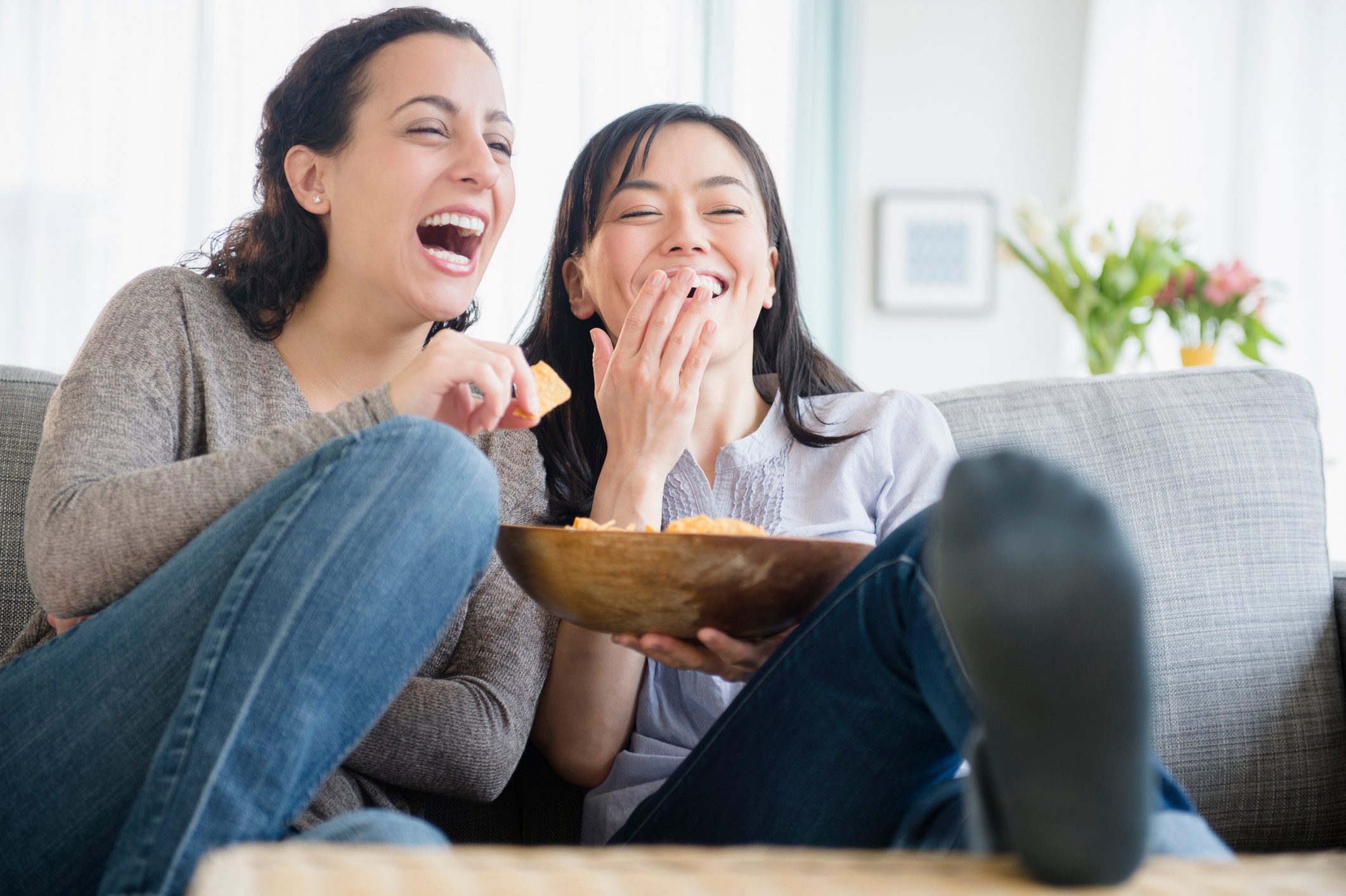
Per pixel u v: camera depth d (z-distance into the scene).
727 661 0.95
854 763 0.88
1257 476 1.39
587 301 1.41
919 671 0.77
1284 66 3.93
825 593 0.90
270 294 1.20
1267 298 2.93
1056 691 0.53
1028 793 0.54
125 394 1.05
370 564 0.78
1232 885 0.54
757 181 1.39
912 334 4.18
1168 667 1.31
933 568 0.61
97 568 0.91
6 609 1.25
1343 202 3.86
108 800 0.85
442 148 1.21
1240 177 3.97
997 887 0.54
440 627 0.84
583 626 0.95
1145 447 1.39
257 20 3.53
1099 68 4.09
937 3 4.19
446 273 1.22
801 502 1.28
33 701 0.86
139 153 3.48
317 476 0.80
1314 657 1.35
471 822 1.21
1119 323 3.09
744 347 1.34
